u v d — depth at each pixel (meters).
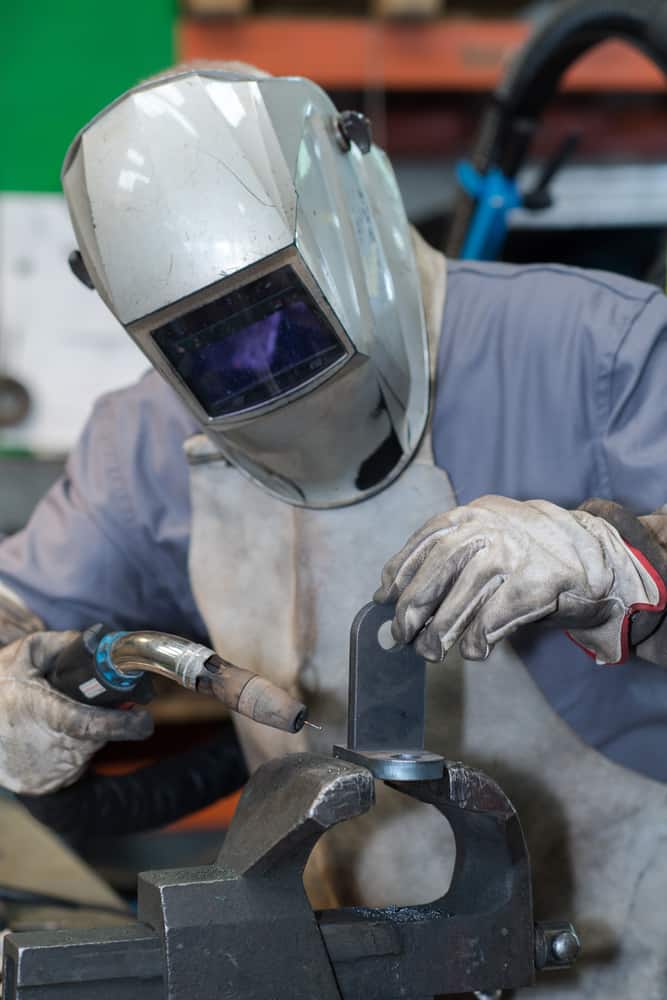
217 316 0.96
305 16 2.32
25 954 0.65
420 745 0.79
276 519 1.16
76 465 1.30
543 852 1.13
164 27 2.21
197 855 1.96
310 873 1.19
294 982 0.68
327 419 1.03
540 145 2.21
